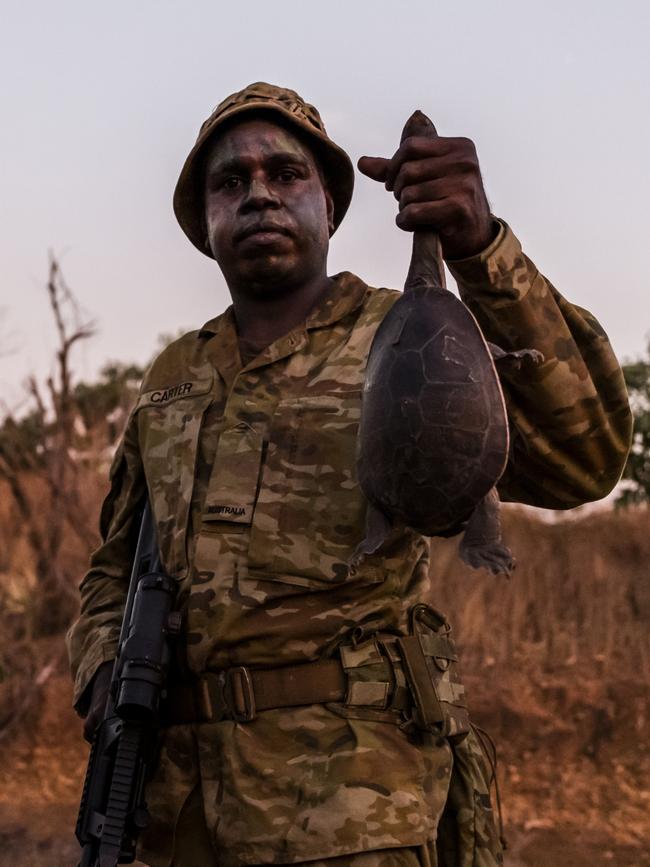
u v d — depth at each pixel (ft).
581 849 24.67
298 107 9.33
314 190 9.28
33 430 44.75
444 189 7.78
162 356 9.75
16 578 40.57
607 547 37.06
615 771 29.86
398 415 7.38
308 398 8.70
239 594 8.38
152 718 8.46
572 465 8.91
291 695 8.24
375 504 7.64
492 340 8.42
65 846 24.58
